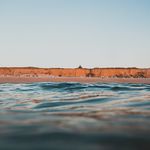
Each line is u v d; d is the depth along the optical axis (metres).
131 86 14.27
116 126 4.41
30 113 5.86
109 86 14.30
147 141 3.58
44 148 3.29
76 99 8.58
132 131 4.07
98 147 3.35
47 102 7.91
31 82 17.64
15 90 12.16
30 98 9.00
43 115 5.54
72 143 3.50
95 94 10.17
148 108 6.52
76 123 4.64
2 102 7.96
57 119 5.04
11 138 3.72
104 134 3.90
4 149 3.26
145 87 13.58
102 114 5.62
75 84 15.72
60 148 3.29
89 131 4.07
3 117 5.29
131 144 3.46
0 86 14.41
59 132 4.01
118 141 3.58
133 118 5.12
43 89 12.70
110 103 7.53
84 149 3.27
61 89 12.66
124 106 6.90
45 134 3.91
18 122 4.74
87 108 6.61
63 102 7.87
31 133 3.96
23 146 3.37
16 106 7.12
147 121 4.83
